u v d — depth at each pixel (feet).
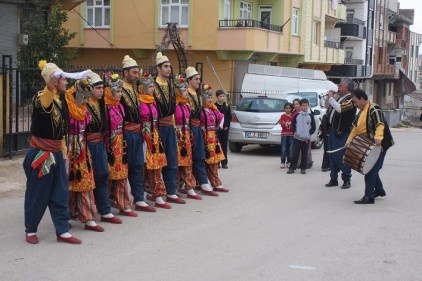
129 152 27.63
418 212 30.19
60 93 22.29
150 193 29.71
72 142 23.94
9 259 21.01
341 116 36.29
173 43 80.69
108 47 93.30
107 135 26.22
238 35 86.79
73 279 19.12
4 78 40.57
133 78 27.27
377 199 33.53
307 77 89.04
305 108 42.45
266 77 81.66
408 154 56.49
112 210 28.68
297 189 36.27
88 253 21.88
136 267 20.45
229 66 90.33
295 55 109.40
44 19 72.74
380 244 23.99
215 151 33.50
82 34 94.27
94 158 25.21
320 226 26.76
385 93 194.18
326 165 43.83
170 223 26.61
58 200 22.82
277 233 25.35
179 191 32.27
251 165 46.62
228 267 20.68
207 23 88.07
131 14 91.66
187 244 23.36
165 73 29.07
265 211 29.66
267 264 21.11
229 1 91.40
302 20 108.58
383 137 31.48
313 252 22.70
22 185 34.04
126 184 27.50
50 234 24.30
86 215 24.64
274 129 51.78
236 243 23.66
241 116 52.75
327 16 127.54
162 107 29.04
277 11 99.71
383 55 184.65
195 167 32.89
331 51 127.95
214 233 25.09
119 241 23.54
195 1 88.12
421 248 23.54
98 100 24.94
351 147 31.73
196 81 31.50
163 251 22.36
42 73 21.74
